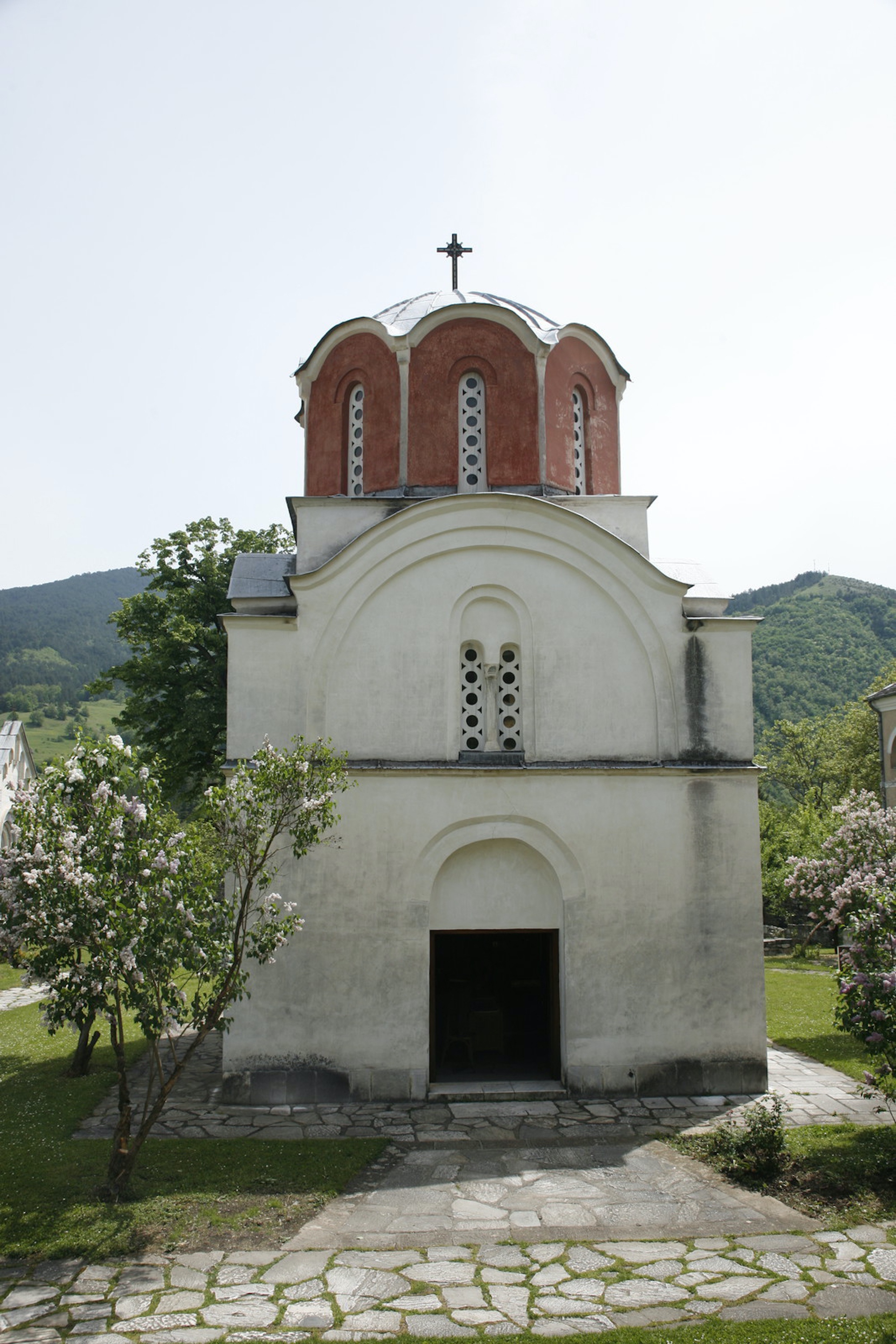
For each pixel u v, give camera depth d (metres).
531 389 14.88
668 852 12.99
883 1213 8.52
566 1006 12.60
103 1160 9.88
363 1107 11.98
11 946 8.80
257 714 12.91
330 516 13.88
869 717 44.03
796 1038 16.47
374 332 15.21
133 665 24.05
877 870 12.87
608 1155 10.25
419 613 13.28
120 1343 6.38
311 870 12.50
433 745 13.02
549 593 13.48
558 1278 7.34
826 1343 6.25
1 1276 7.40
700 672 13.48
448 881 12.96
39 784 9.03
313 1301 6.98
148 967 8.53
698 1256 7.70
